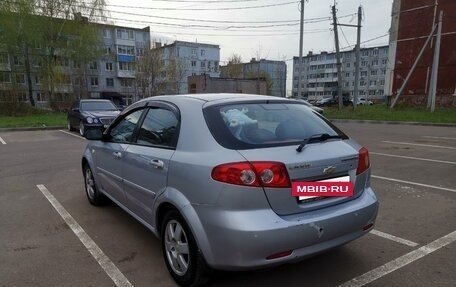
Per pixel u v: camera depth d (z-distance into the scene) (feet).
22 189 21.18
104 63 217.56
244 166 8.74
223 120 10.14
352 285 10.30
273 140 9.89
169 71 210.59
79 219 15.87
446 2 90.43
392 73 103.24
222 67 266.36
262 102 11.63
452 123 58.70
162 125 11.78
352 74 341.41
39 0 115.03
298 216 9.21
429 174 23.44
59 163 29.25
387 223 14.88
